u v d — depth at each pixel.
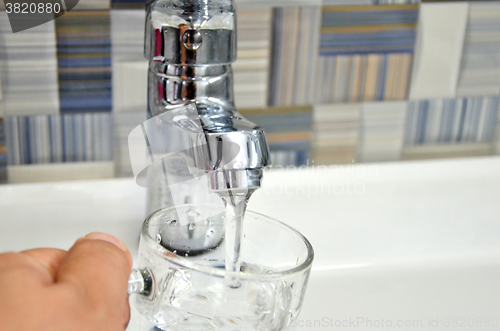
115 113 0.42
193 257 0.31
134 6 0.39
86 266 0.19
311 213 0.43
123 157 0.43
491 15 0.48
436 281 0.42
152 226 0.28
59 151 0.41
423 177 0.46
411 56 0.48
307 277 0.27
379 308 0.39
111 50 0.40
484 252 0.46
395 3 0.45
